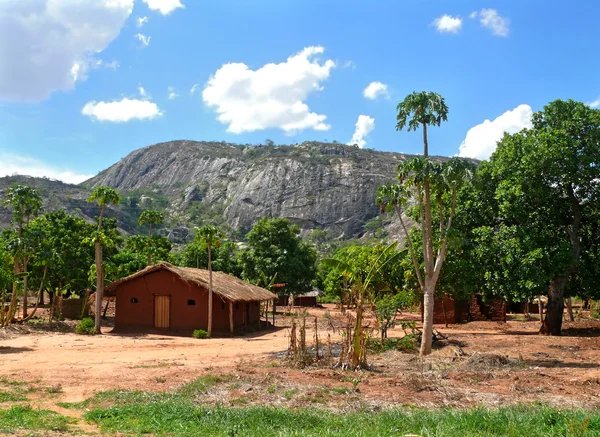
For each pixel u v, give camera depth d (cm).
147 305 3247
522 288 2609
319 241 17938
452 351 1956
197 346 2502
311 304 7144
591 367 1741
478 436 902
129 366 1769
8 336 2689
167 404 1141
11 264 3328
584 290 2945
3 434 848
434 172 1952
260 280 5262
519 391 1334
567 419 957
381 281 2822
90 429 955
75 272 4056
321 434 905
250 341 2769
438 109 1955
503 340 2566
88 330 3016
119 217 17538
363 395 1292
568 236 2834
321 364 1769
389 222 17950
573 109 2762
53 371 1662
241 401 1223
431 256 2014
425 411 1107
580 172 2614
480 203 2944
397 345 2216
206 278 3231
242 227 19900
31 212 3881
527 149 2692
